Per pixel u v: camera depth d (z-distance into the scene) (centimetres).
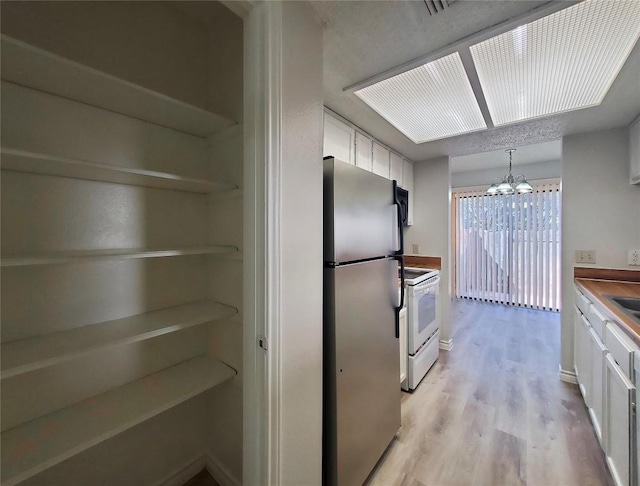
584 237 239
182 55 139
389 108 197
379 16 117
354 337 140
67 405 107
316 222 120
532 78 157
